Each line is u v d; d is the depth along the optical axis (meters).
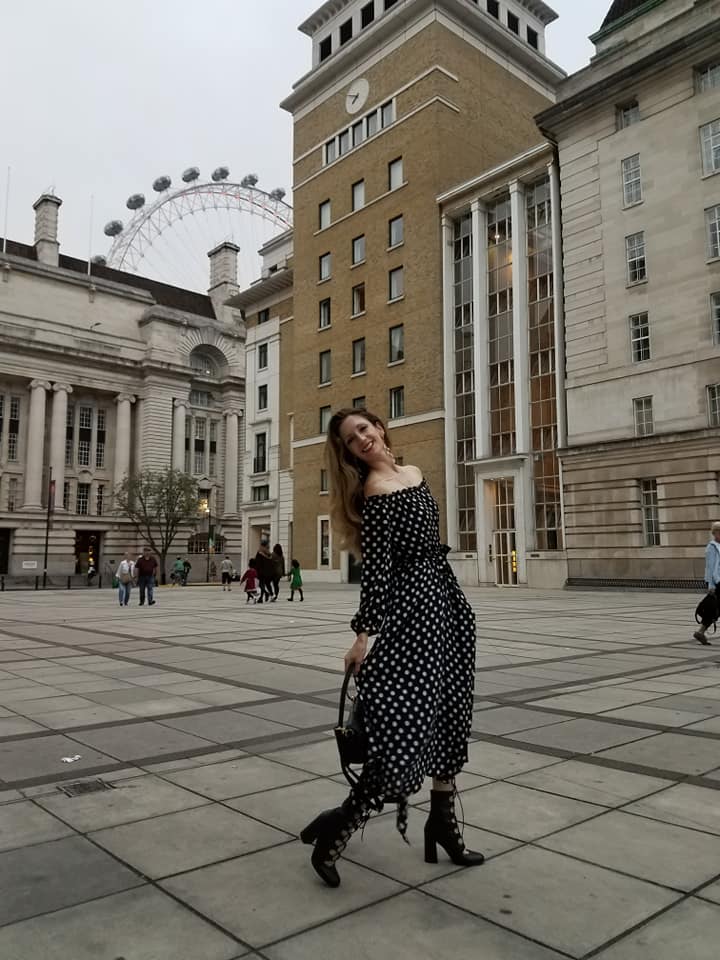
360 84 41.25
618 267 27.52
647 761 4.28
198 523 66.75
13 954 2.20
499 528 32.75
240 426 75.81
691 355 25.25
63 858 2.94
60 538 61.28
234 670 8.19
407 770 2.49
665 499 25.28
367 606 2.70
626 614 16.22
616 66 28.34
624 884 2.65
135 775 4.11
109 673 8.02
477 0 40.22
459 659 2.86
